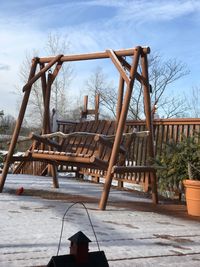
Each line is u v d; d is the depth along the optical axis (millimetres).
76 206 4391
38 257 2449
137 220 3867
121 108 4742
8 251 2529
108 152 4953
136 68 4457
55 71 5359
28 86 5172
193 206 4418
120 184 7152
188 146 4543
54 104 21828
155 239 3137
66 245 2713
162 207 4938
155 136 6320
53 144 5441
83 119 9055
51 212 3895
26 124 20312
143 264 2494
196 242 3156
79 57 5004
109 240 2965
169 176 4746
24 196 4898
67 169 8453
